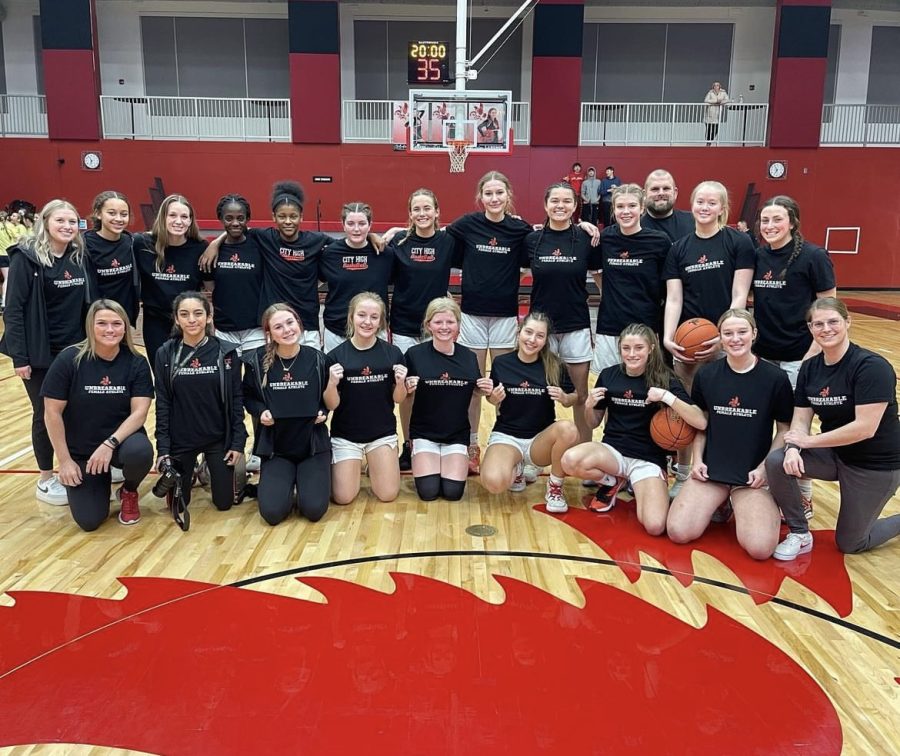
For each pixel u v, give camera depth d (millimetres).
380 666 2520
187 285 4344
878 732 2201
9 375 8125
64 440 3576
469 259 4539
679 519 3557
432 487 4129
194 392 3717
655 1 16953
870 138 17688
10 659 2566
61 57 15586
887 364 3150
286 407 3783
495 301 4547
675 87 17719
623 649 2631
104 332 3525
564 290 4324
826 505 4195
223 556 3412
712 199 3854
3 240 12312
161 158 16125
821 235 16922
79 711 2289
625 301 4219
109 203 4090
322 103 15977
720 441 3574
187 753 2102
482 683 2420
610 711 2279
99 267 4152
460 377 4102
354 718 2244
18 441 5457
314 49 15703
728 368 3553
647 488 3775
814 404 3336
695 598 3021
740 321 3396
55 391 3514
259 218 16453
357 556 3418
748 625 2807
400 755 2086
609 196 15539
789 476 3324
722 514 3861
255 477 4508
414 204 4391
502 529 3758
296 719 2242
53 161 16016
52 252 3854
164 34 17172
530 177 16469
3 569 3273
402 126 13797
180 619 2838
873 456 3230
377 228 16406
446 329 4012
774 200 3744
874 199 16812
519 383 4086
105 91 17312
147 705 2314
